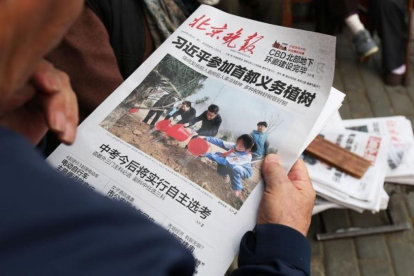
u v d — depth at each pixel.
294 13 2.66
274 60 0.63
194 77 0.63
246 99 0.60
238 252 0.50
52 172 0.25
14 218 0.22
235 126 0.58
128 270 0.25
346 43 2.51
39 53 0.27
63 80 0.39
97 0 0.77
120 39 0.82
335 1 2.18
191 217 0.52
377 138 1.37
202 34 0.67
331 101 0.60
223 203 0.53
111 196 0.53
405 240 1.51
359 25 2.20
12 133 0.26
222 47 0.66
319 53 0.61
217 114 0.59
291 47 0.63
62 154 0.56
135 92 0.62
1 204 0.23
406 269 1.44
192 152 0.56
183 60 0.65
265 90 0.61
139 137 0.58
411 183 1.29
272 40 0.64
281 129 0.57
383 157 1.31
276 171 0.54
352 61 2.38
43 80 0.37
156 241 0.27
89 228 0.24
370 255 1.48
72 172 0.55
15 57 0.25
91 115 0.60
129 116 0.60
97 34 0.76
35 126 0.42
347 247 1.51
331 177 1.26
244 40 0.66
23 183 0.24
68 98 0.39
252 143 0.57
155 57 0.66
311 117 0.57
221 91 0.61
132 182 0.54
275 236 0.49
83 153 0.56
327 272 1.45
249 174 0.55
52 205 0.24
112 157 0.56
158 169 0.55
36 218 0.23
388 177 1.28
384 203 1.27
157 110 0.60
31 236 0.23
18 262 0.22
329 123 1.46
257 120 0.58
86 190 0.26
